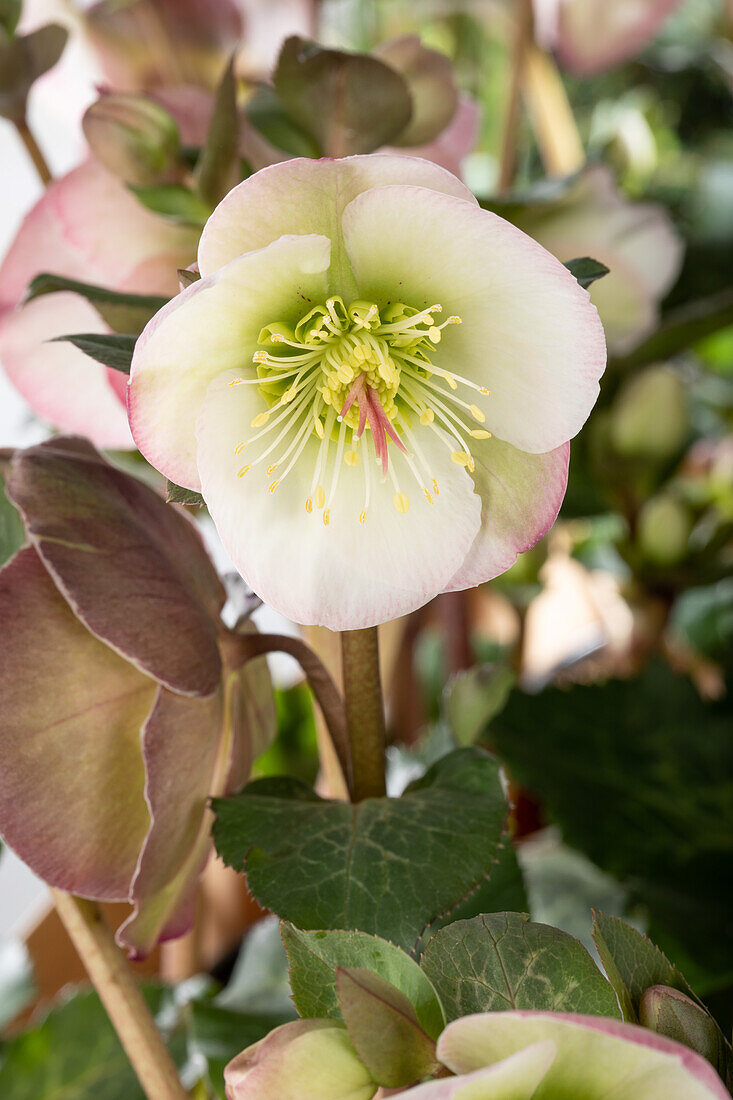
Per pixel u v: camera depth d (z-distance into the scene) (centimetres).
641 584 49
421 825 24
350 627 23
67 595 22
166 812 24
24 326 32
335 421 24
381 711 26
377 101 28
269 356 22
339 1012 22
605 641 62
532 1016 18
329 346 24
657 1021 21
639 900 37
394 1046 20
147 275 32
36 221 32
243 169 29
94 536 23
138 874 23
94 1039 36
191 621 23
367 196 21
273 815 24
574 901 43
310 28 37
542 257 21
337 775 29
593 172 37
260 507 23
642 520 47
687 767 37
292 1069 20
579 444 47
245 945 39
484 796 25
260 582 22
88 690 23
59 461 24
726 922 37
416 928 23
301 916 23
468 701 34
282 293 22
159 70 36
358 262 22
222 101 27
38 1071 35
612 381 45
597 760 37
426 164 21
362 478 24
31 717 23
